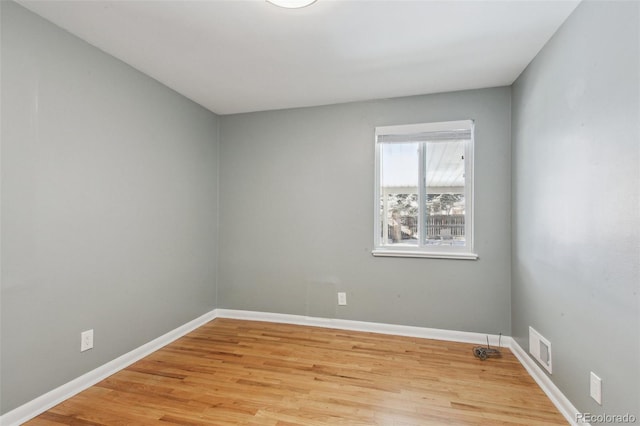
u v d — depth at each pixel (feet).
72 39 6.48
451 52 7.19
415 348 8.75
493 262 9.07
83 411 5.87
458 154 9.58
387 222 10.21
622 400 4.30
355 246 10.29
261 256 11.19
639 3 3.99
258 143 11.27
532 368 7.22
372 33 6.44
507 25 6.11
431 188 9.82
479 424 5.50
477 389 6.64
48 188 6.04
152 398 6.29
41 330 5.90
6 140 5.42
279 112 11.07
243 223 11.39
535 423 5.55
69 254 6.42
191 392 6.50
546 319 6.57
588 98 5.12
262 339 9.40
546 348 6.54
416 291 9.68
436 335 9.46
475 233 9.20
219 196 11.64
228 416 5.72
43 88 5.95
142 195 8.25
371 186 10.16
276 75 8.41
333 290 10.47
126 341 7.72
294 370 7.46
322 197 10.64
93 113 6.93
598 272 4.84
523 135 7.95
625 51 4.25
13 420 5.45
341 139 10.46
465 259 9.27
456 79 8.63
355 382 6.91
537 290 7.02
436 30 6.32
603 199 4.72
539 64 7.03
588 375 5.08
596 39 4.91
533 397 6.35
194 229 10.36
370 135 10.18
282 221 11.02
